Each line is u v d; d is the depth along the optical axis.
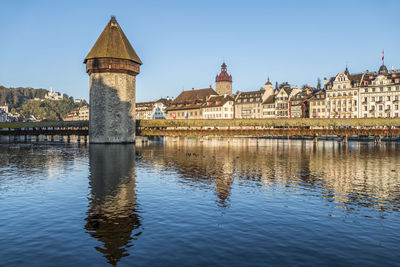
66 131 80.50
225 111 125.81
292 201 17.73
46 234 12.59
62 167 31.12
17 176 25.84
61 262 10.25
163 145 64.62
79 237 12.28
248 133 70.56
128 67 64.69
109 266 9.98
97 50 63.34
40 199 18.06
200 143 73.50
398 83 89.88
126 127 66.38
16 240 12.00
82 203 17.16
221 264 10.09
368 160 37.91
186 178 24.89
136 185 22.05
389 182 23.50
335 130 69.06
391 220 14.45
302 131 69.75
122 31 67.56
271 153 47.09
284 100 116.12
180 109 143.62
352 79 101.00
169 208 16.22
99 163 34.19
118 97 64.62
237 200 17.92
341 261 10.35
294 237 12.36
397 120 68.81
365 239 12.21
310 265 10.07
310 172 28.23
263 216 14.97
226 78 150.25
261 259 10.45
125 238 12.19
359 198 18.45
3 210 15.85
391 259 10.52
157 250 11.12
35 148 56.94
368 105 95.69
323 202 17.53
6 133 82.31
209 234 12.62
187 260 10.37
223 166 32.00
